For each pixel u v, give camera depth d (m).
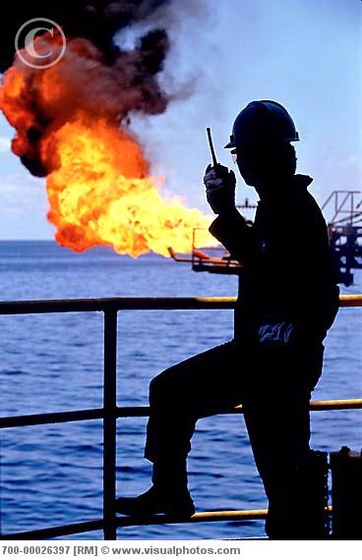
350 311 50.88
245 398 4.00
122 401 20.44
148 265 130.38
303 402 3.94
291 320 3.89
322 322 3.90
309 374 3.91
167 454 4.00
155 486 4.03
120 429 16.53
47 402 20.98
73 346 33.81
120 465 13.88
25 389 22.97
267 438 3.96
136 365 26.70
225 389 3.99
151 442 4.03
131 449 14.86
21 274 95.88
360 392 22.00
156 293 59.84
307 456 3.96
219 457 14.45
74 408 20.06
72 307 4.02
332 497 4.07
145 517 4.12
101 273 95.75
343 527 3.99
